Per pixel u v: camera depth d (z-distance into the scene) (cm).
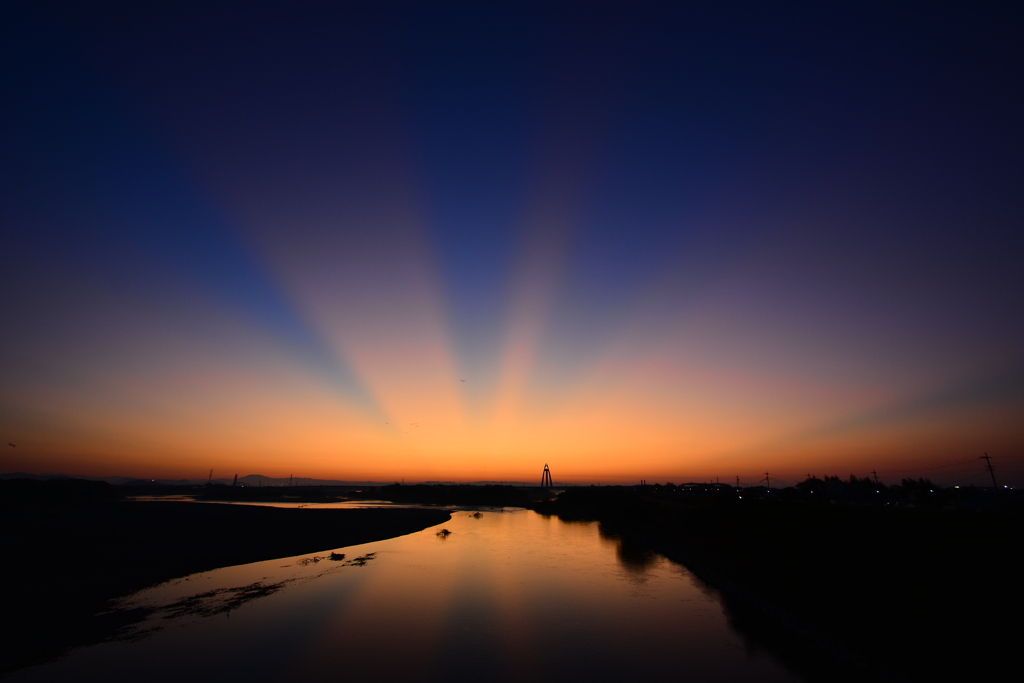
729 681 1379
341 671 1410
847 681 1373
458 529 5212
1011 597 1300
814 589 2116
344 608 2033
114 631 1694
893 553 1752
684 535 4169
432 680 1366
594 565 3097
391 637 1703
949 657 1377
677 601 2234
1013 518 1427
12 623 1719
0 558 2678
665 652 1602
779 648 1639
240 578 2547
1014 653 1254
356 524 5009
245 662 1455
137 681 1305
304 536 4062
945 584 1509
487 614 1991
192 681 1315
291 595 2225
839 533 2088
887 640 1580
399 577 2645
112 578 2395
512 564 3084
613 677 1402
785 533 2473
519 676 1401
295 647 1585
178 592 2228
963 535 1522
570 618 1956
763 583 2438
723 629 1834
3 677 1312
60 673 1345
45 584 2209
